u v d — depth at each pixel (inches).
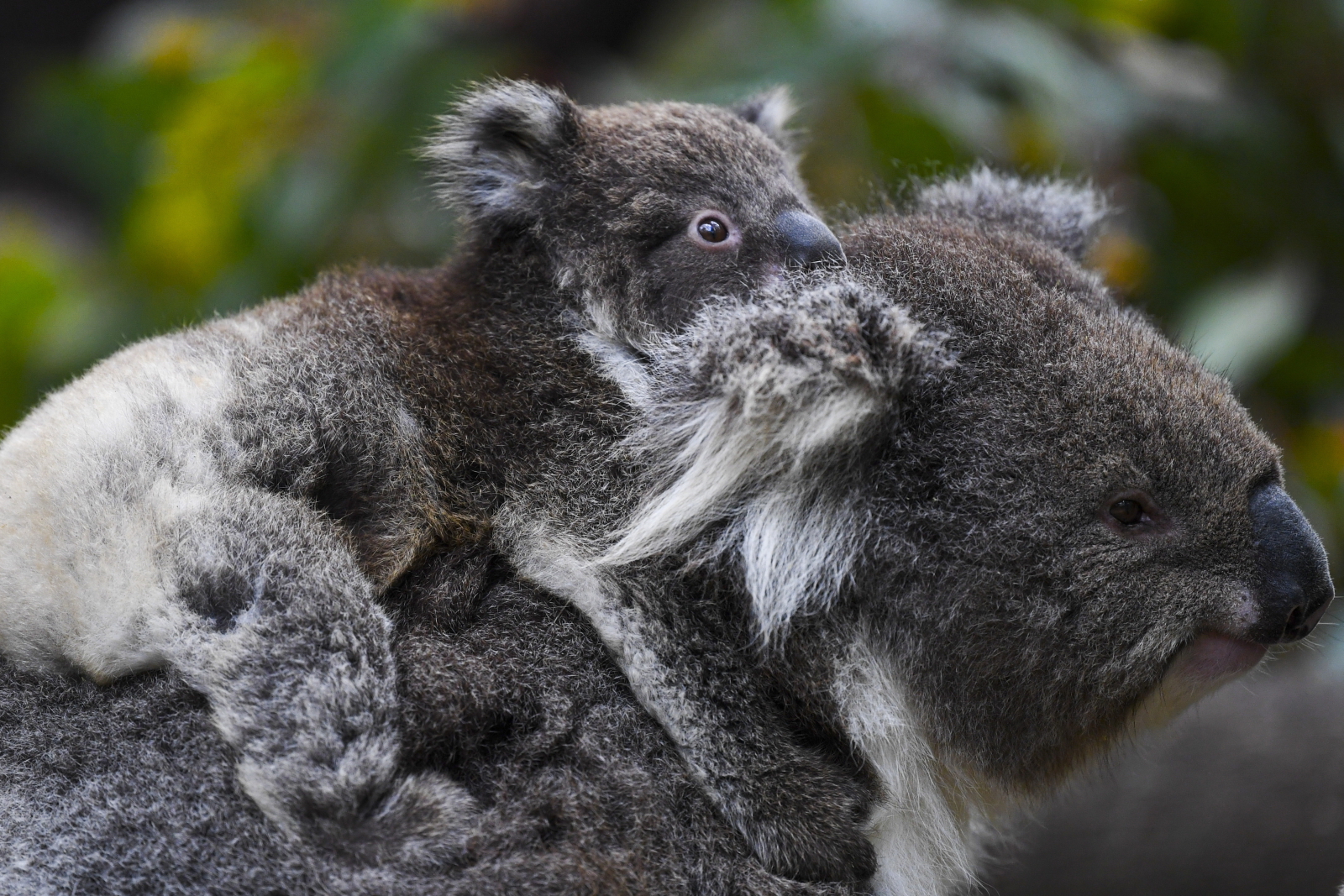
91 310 140.9
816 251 116.7
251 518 113.2
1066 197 119.3
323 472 114.0
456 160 120.1
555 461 114.1
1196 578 113.3
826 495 113.5
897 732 113.7
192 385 114.3
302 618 112.7
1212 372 115.2
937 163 125.6
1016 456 113.4
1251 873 120.0
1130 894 120.6
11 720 113.0
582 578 113.3
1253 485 113.8
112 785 112.3
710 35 140.9
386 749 112.2
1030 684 113.6
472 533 113.8
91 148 150.3
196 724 112.6
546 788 112.5
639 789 112.7
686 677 113.1
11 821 112.3
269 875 111.9
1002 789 114.6
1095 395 113.7
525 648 113.2
